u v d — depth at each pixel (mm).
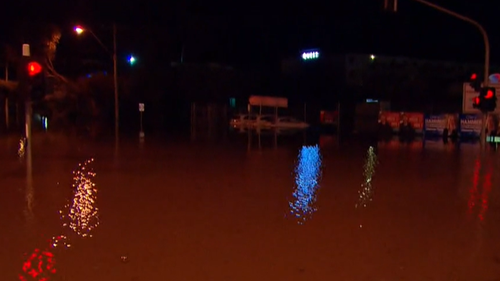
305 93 63906
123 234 8281
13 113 52438
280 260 6926
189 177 15164
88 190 12656
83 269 6473
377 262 6887
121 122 50469
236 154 22828
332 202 11375
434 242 7957
